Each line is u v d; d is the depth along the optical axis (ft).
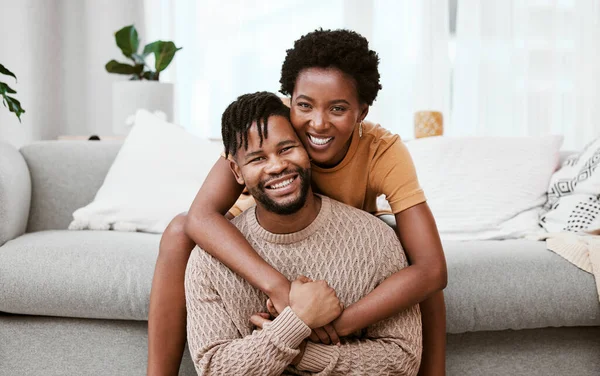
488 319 4.36
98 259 4.49
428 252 3.77
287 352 3.32
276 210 3.50
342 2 10.39
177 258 4.00
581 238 4.73
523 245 4.91
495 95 10.54
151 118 6.31
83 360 4.52
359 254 3.65
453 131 10.59
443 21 10.39
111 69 7.82
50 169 6.15
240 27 10.18
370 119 10.48
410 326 3.66
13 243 4.81
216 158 6.10
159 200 5.69
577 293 4.39
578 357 4.60
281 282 3.42
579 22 10.50
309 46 3.59
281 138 3.46
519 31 10.48
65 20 10.02
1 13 9.76
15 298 4.40
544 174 6.09
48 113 10.02
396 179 4.00
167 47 7.75
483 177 6.01
